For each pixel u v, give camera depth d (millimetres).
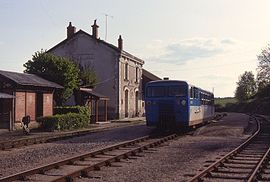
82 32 49094
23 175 10719
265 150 17734
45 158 14906
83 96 40375
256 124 37844
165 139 21766
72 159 13438
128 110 50969
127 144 18984
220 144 20031
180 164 13523
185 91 26109
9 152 16641
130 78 52031
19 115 29312
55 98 36844
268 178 11031
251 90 107500
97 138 23156
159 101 26562
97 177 11109
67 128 29781
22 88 29719
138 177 11141
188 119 26031
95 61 48594
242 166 13078
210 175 11414
